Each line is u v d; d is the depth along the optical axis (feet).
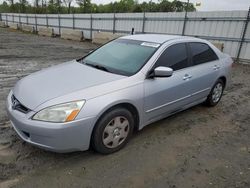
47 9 188.65
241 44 41.86
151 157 10.66
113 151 10.69
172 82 12.37
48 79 10.66
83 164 9.85
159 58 12.01
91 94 9.42
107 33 67.51
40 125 8.65
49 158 10.07
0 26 151.12
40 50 47.55
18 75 24.99
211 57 15.90
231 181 9.39
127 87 10.39
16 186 8.41
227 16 43.01
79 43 69.82
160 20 56.24
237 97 20.68
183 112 16.22
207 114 16.14
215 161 10.69
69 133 8.88
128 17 64.90
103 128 9.89
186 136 12.84
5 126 12.67
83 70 11.65
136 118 11.35
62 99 9.00
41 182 8.68
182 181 9.24
